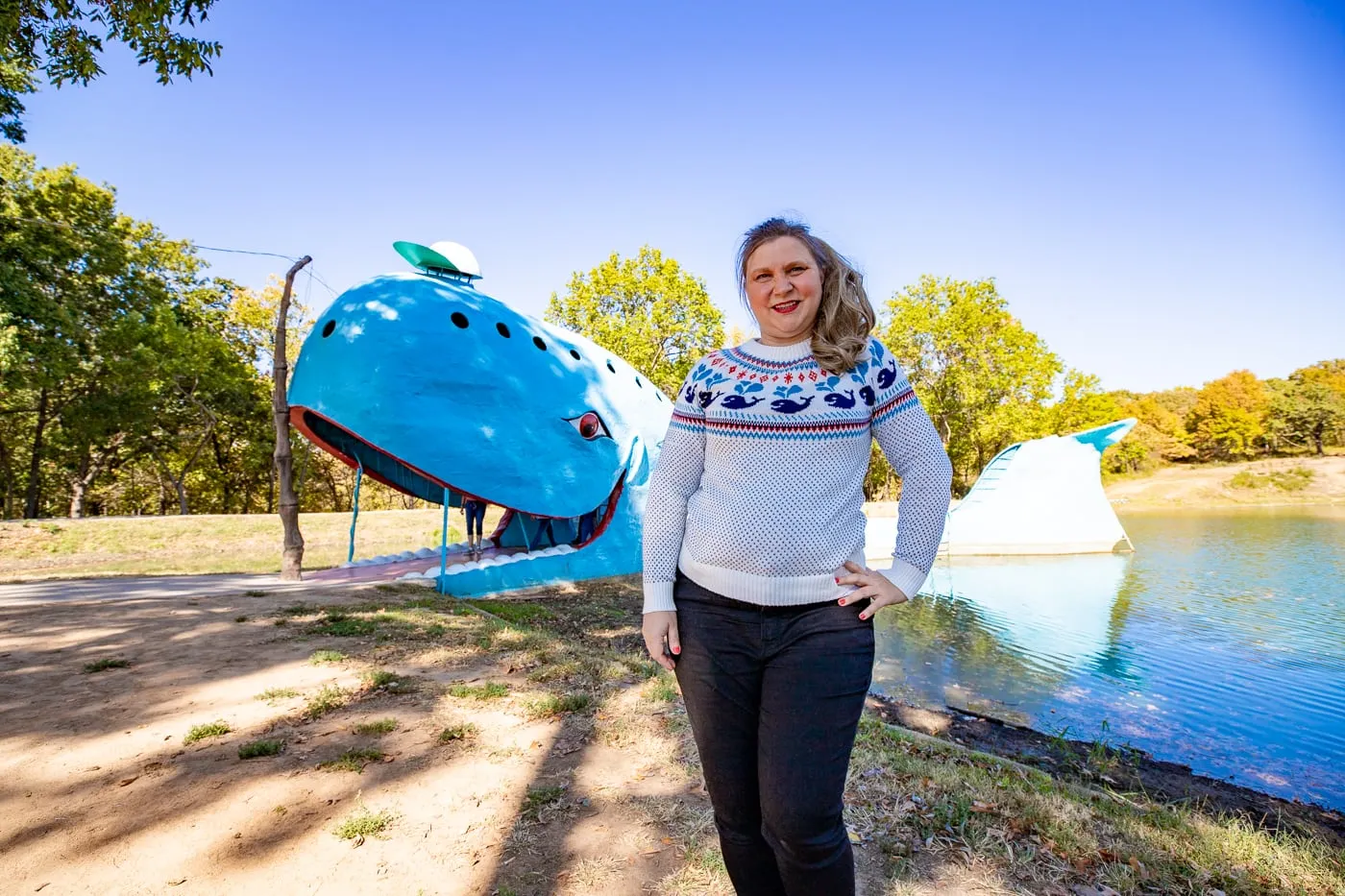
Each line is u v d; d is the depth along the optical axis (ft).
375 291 30.99
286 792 10.04
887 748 12.59
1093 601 36.65
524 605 28.94
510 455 32.12
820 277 5.39
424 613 22.86
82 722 12.64
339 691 14.29
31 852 8.48
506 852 8.64
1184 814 11.07
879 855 8.68
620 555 38.91
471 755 11.47
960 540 55.31
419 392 29.91
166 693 14.24
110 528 61.26
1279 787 15.01
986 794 10.36
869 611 5.02
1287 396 215.10
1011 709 20.20
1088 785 14.49
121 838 8.79
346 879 8.02
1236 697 21.25
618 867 8.32
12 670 15.75
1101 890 8.07
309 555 61.41
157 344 79.61
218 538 65.72
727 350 5.77
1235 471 167.02
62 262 71.05
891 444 5.41
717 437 5.33
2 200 66.74
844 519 5.19
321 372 29.40
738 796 5.41
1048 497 57.41
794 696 4.95
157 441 98.02
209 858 8.39
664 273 108.37
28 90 50.39
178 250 92.53
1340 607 34.42
